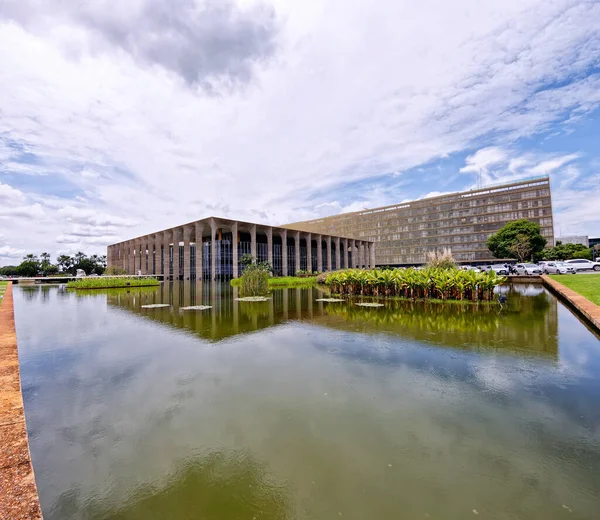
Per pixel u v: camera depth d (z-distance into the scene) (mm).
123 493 2400
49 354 6117
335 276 17344
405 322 8828
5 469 2307
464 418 3455
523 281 23438
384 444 2977
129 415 3613
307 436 3123
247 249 43594
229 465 2701
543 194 65500
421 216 82625
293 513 2166
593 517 2111
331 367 5145
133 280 28641
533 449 2885
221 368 5152
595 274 23625
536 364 5180
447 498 2297
